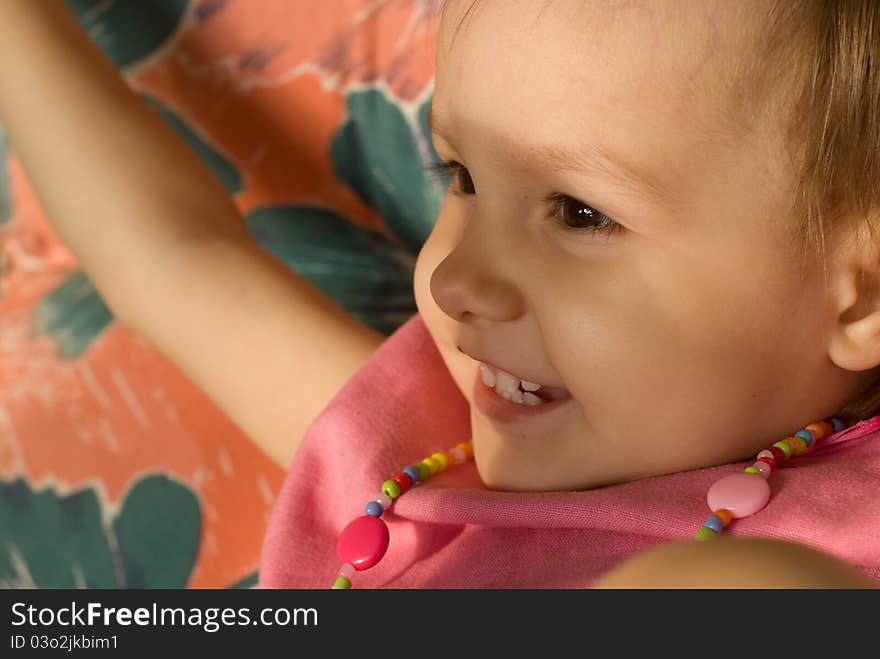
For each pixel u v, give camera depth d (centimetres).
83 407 111
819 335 73
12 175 128
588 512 74
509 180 72
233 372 103
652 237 69
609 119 67
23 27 114
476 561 80
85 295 121
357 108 120
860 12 68
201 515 104
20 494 110
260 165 125
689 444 75
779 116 67
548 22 67
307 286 108
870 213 71
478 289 73
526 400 79
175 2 123
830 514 69
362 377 93
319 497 91
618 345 71
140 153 112
